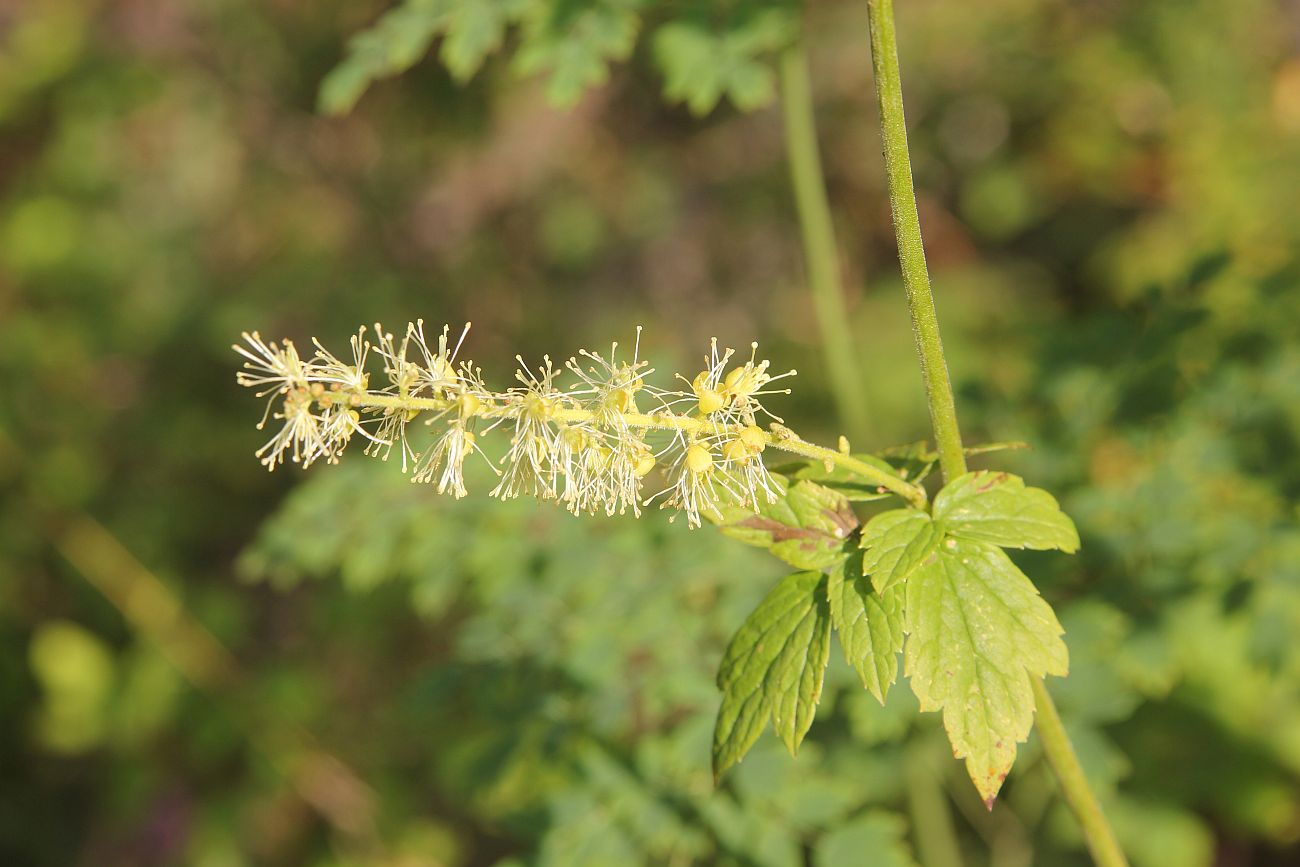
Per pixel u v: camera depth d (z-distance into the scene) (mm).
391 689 6277
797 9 3836
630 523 3865
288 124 7871
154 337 7609
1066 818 4582
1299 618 3551
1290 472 3680
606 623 3572
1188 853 4598
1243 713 4715
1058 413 3965
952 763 4371
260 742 6070
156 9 7746
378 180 7828
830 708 3330
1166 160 7445
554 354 7547
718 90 3863
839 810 3258
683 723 3412
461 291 7727
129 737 6141
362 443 4324
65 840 6270
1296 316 3967
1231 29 7543
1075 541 2141
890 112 2041
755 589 3615
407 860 5762
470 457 4020
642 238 7730
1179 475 3701
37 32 8000
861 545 2170
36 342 7488
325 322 7496
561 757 3555
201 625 6473
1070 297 7543
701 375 2244
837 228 7871
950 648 2090
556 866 3240
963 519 2193
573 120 7496
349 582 3873
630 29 3760
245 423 7422
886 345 7039
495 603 3699
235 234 7922
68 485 7066
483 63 7113
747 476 2266
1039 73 7812
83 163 8008
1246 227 6887
